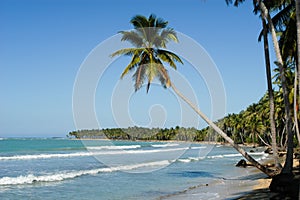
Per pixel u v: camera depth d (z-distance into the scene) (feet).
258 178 68.23
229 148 254.88
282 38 55.98
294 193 39.93
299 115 90.89
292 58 62.39
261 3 50.75
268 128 210.79
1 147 230.68
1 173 83.30
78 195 54.80
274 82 103.45
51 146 249.55
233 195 49.88
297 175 47.06
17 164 107.14
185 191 56.75
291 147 47.47
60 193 56.65
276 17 55.72
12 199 51.57
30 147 230.07
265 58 56.03
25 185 64.54
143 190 59.00
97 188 61.41
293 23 51.44
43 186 63.62
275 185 45.27
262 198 42.78
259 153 175.73
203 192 54.90
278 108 144.46
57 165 103.86
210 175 79.56
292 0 52.54
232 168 95.35
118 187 62.59
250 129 245.45
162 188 61.05
